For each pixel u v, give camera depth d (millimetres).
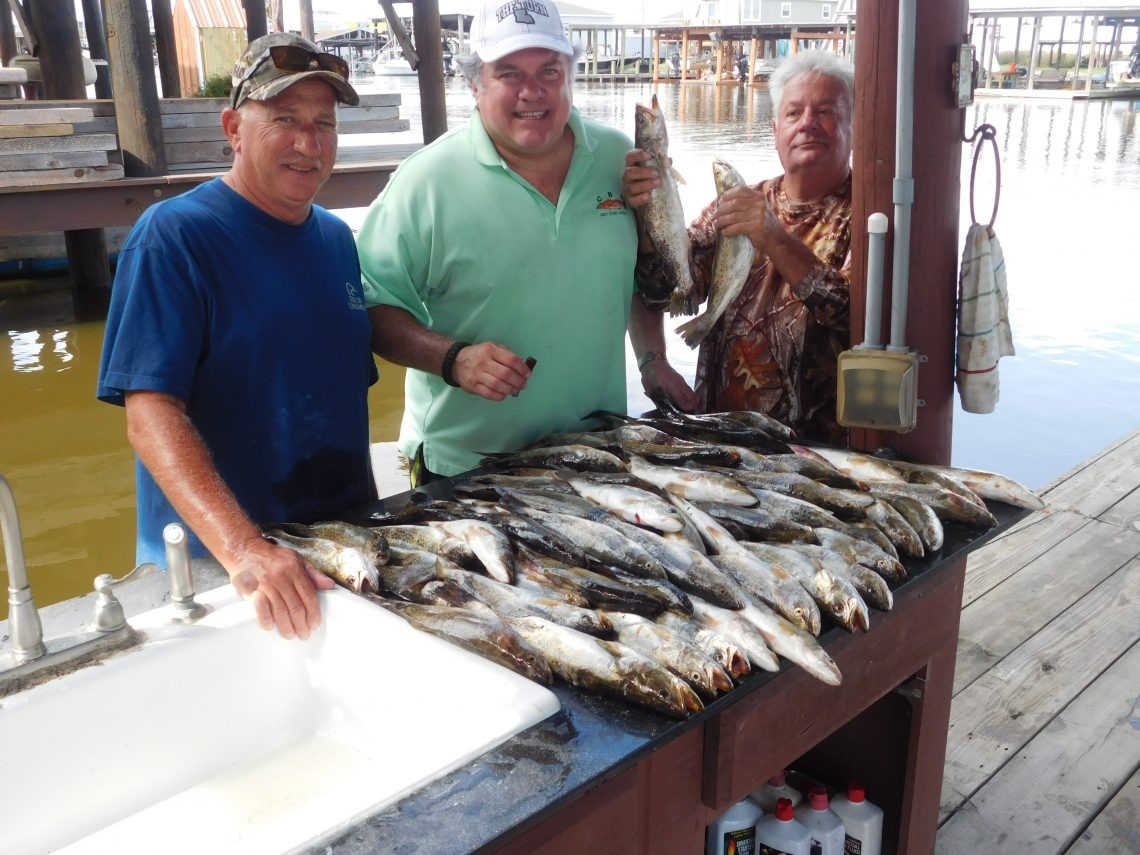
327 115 2045
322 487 2266
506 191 2420
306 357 2168
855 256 2348
